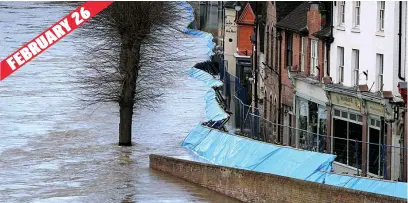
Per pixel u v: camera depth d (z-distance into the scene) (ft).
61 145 185.47
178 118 219.61
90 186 144.25
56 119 216.13
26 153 176.45
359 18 154.71
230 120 208.74
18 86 268.41
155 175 151.84
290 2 197.47
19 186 145.18
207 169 135.95
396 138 137.49
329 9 167.12
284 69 189.16
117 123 212.43
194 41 390.01
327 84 159.63
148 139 192.54
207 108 226.99
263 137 183.01
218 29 437.17
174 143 186.39
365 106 147.23
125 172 156.04
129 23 186.09
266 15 210.38
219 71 297.12
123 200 132.57
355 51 156.76
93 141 189.98
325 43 167.32
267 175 118.42
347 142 148.15
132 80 185.06
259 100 220.02
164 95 245.45
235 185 127.03
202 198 130.31
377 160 144.25
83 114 223.10
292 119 182.09
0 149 180.34
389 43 142.92
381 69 146.61
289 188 113.50
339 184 115.65
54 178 152.46
